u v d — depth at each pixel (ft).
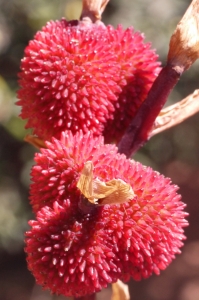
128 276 0.45
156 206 0.44
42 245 0.43
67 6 1.03
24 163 1.25
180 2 1.16
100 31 0.50
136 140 0.49
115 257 0.43
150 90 0.49
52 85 0.47
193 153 1.56
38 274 0.44
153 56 0.50
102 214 0.43
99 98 0.48
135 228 0.43
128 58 0.49
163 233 0.44
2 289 1.50
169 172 2.01
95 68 0.47
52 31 0.49
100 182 0.42
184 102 0.52
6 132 1.23
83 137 0.46
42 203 0.45
